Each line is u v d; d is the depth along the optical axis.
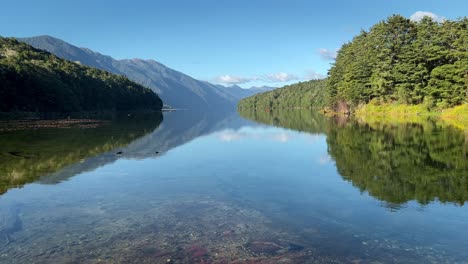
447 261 9.32
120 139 39.06
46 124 61.56
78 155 27.19
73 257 9.69
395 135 36.56
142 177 19.72
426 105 65.56
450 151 26.16
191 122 78.38
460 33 63.28
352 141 33.69
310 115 103.38
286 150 30.23
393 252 9.86
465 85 58.78
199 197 15.66
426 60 67.62
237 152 29.42
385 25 75.69
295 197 15.52
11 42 159.25
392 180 18.12
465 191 15.82
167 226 12.02
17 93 91.25
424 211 13.27
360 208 13.78
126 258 9.61
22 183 18.14
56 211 13.69
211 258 9.57
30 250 10.14
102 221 12.54
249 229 11.70
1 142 34.53
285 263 9.27
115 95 154.62
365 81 81.06
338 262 9.30
